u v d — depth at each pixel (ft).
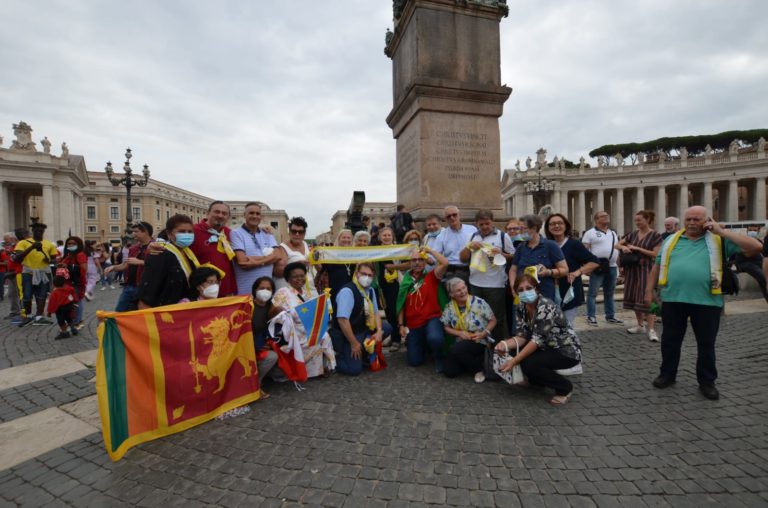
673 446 9.04
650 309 17.71
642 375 13.84
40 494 7.98
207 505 7.40
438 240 17.61
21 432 10.81
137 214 244.01
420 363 15.78
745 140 210.18
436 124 25.00
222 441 9.84
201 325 11.25
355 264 18.66
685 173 168.86
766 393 11.93
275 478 8.16
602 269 22.31
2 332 23.88
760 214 156.76
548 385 11.83
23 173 161.48
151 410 9.99
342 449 9.22
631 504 7.11
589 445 9.15
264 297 13.26
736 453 8.70
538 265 13.96
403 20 26.96
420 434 9.84
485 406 11.48
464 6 25.71
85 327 25.17
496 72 26.40
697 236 12.29
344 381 13.98
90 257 28.81
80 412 12.10
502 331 15.76
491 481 7.84
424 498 7.38
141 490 7.98
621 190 183.01
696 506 7.04
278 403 12.07
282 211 283.59
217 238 14.53
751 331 19.39
